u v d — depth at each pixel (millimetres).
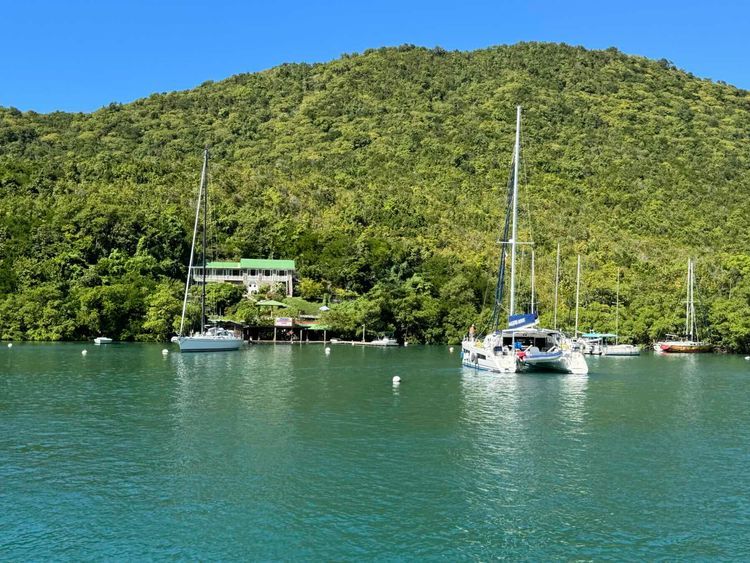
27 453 39469
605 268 164125
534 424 48844
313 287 171750
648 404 58594
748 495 33000
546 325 138375
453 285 157375
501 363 81000
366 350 126125
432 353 118312
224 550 26547
